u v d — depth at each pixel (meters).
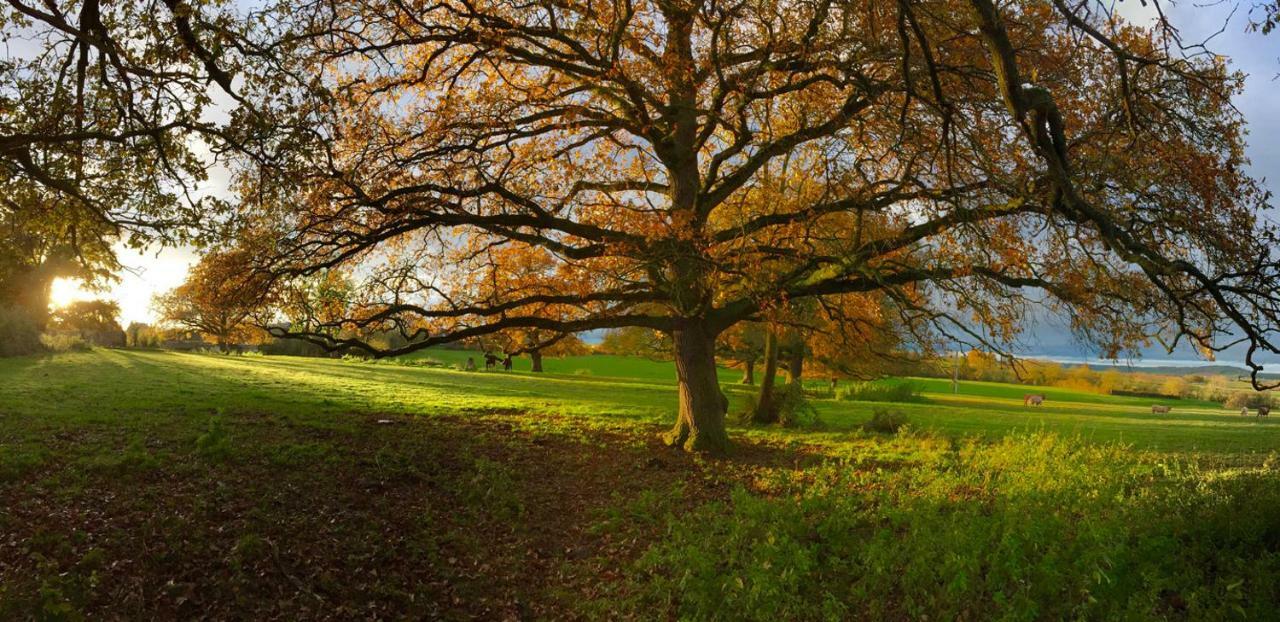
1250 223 10.70
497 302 17.56
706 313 17.75
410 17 12.78
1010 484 11.35
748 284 15.37
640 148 17.38
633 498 13.07
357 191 13.92
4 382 21.92
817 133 15.11
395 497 11.93
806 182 19.52
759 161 16.47
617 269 16.70
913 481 12.38
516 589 9.53
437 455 15.16
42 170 12.27
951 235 12.84
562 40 14.88
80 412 16.20
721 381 55.91
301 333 15.38
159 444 12.98
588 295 16.64
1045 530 8.33
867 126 13.85
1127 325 13.21
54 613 6.81
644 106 15.54
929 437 20.03
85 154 12.95
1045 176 10.54
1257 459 13.86
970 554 8.02
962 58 12.43
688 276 16.69
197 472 11.39
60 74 12.31
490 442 17.61
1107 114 11.23
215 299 14.89
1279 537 7.58
